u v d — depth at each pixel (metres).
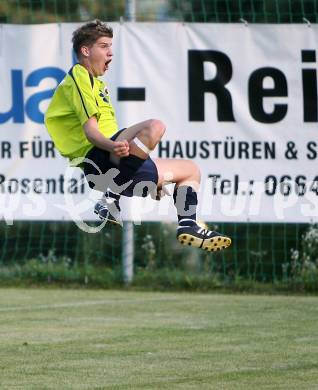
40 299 35.62
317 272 39.28
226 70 38.94
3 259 45.16
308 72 38.97
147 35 38.91
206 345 26.20
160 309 33.31
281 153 38.81
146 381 21.52
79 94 21.53
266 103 38.94
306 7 46.66
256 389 20.64
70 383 21.28
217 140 38.81
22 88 39.31
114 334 27.98
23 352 25.08
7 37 39.31
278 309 33.34
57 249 46.72
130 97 38.84
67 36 39.22
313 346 26.05
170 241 43.88
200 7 48.53
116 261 43.41
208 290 38.91
